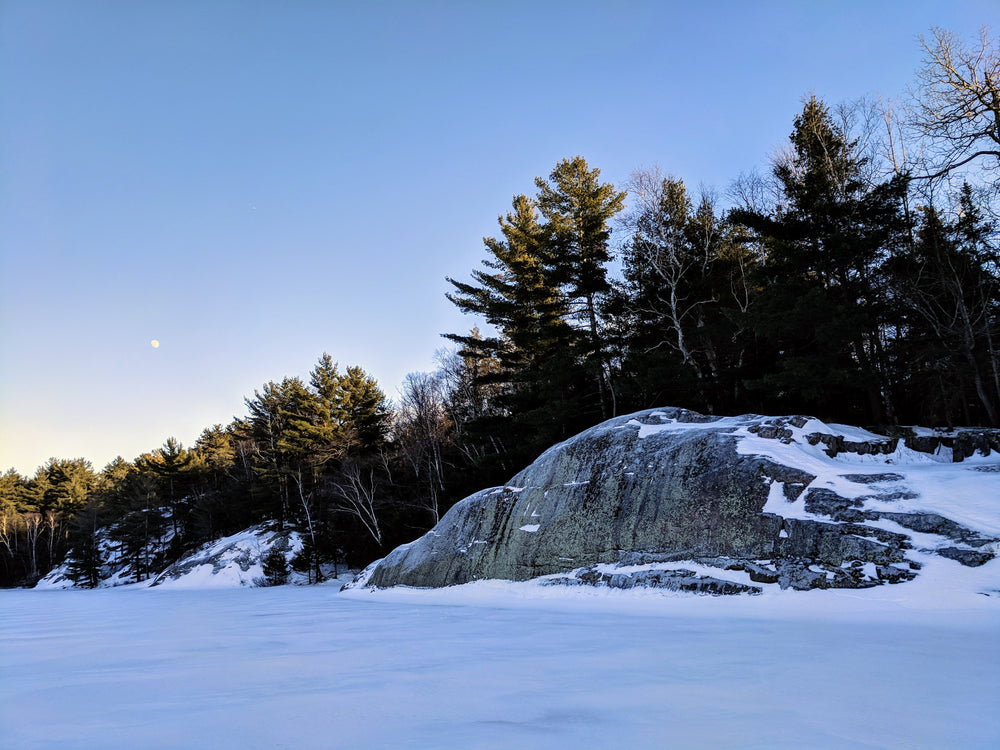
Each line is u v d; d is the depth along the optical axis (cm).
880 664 587
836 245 1902
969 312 2033
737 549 1262
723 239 2905
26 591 5428
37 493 7800
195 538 5947
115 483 7250
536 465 2062
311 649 872
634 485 1611
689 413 1859
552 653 734
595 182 2992
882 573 1017
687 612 1088
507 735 388
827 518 1179
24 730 438
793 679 534
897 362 2186
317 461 4628
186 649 933
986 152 1991
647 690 510
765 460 1388
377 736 393
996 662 588
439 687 552
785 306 1973
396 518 3731
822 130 2309
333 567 4394
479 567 1911
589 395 2942
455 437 4047
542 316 3216
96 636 1198
